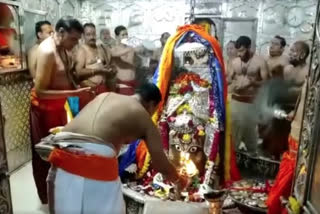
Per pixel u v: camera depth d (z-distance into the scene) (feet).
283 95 9.91
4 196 4.03
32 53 9.39
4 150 4.01
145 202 5.68
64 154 4.24
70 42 6.91
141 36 14.69
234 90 10.56
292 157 5.86
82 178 4.21
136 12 14.58
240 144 10.40
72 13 14.28
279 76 10.24
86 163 4.20
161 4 14.25
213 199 5.82
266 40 13.15
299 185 4.30
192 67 6.93
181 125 6.68
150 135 4.49
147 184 6.67
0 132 3.92
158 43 14.52
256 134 10.19
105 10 14.83
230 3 13.38
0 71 8.73
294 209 4.18
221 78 6.65
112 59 12.96
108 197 4.36
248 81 10.34
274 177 9.24
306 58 9.71
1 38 8.73
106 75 10.69
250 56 10.60
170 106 6.85
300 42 9.88
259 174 9.55
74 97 7.66
